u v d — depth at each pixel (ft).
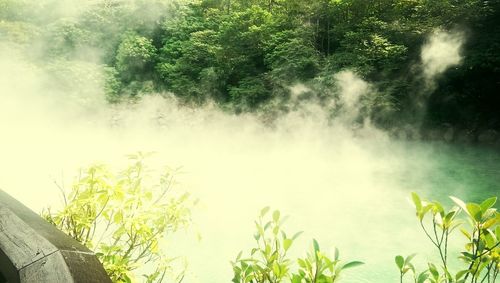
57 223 6.45
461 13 68.13
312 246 4.69
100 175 6.25
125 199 6.49
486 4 69.56
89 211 6.46
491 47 68.49
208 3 108.47
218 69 93.86
